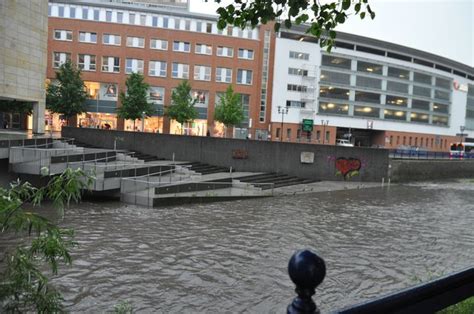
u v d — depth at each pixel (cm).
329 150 3706
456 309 371
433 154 5612
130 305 881
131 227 1597
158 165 2748
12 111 3966
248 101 6344
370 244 1511
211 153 3509
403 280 1117
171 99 5788
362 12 584
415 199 2898
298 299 121
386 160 3856
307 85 6788
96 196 2220
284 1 539
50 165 2147
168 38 5931
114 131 3416
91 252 1245
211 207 2147
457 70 8700
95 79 5756
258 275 1108
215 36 6091
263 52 6488
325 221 1916
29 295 368
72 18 5681
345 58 7150
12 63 2694
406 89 7844
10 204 346
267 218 1916
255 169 3566
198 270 1134
